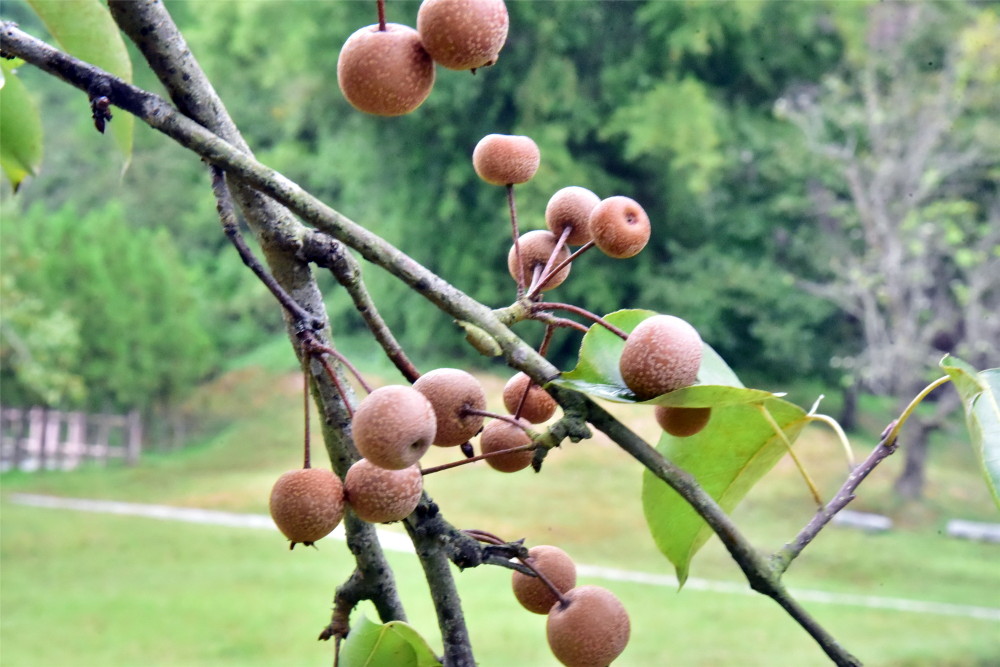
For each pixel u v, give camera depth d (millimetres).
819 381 17094
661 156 15969
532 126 15750
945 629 8117
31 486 14719
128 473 15781
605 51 16219
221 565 9781
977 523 12539
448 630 975
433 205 16922
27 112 1573
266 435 17234
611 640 959
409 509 887
